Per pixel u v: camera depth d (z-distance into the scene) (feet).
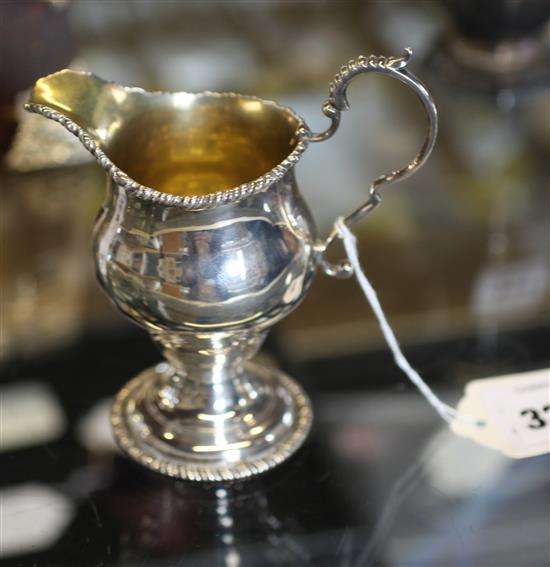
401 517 1.11
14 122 1.33
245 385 1.17
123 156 1.06
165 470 1.14
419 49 1.72
